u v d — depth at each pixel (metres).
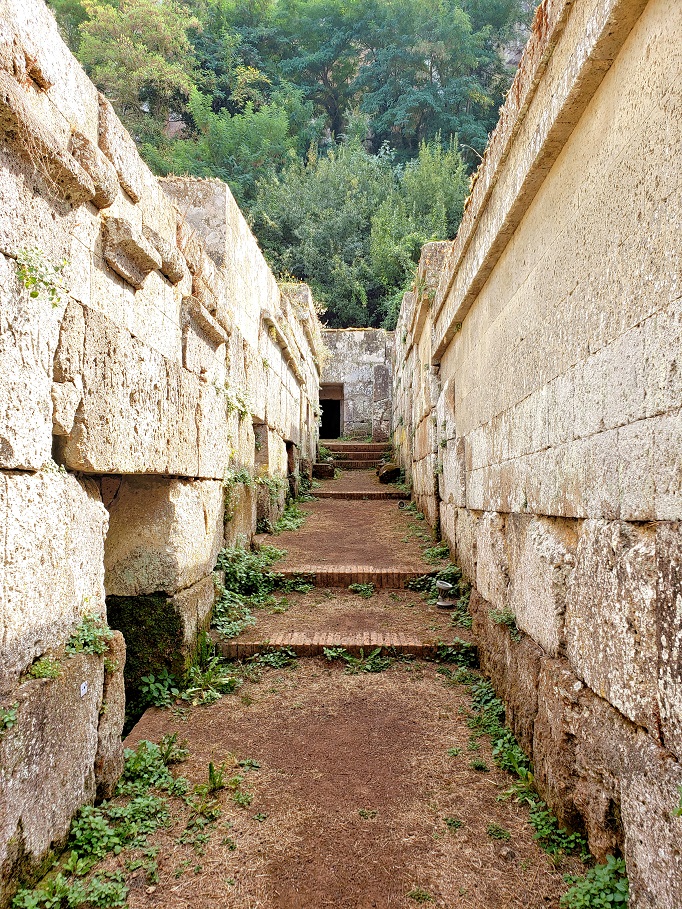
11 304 2.11
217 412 5.32
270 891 2.32
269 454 8.29
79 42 24.45
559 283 2.97
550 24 2.74
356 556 7.36
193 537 4.52
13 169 2.13
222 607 5.21
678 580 1.78
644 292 2.04
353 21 31.97
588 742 2.44
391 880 2.38
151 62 23.48
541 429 3.23
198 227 5.84
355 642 4.89
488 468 4.68
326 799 2.95
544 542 3.11
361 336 18.89
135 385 3.36
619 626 2.18
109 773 2.80
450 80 29.50
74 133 2.71
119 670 2.88
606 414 2.35
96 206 3.01
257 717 3.85
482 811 2.85
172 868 2.43
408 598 6.20
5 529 2.08
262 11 32.91
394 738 3.60
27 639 2.22
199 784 3.03
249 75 27.81
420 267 8.32
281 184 24.36
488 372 4.70
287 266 22.58
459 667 4.68
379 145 31.00
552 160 3.06
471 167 27.98
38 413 2.31
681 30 1.82
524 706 3.30
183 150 23.42
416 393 10.25
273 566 6.76
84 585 2.69
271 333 8.45
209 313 4.88
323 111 32.38
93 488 3.02
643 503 2.04
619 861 2.21
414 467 10.66
